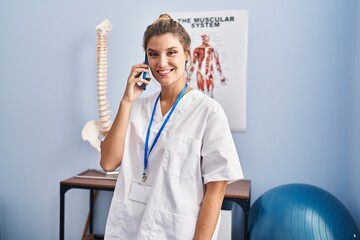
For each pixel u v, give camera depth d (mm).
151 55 1084
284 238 1427
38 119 2303
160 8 2080
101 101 1982
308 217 1426
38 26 2260
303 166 1948
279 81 1953
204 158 1091
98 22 2164
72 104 2238
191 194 1092
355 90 1798
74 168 2262
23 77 2307
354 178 1793
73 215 2303
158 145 1149
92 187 1802
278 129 1970
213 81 2012
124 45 2135
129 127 1228
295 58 1929
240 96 1983
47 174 2312
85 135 2029
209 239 1039
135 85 1185
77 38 2201
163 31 1047
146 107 1257
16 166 2363
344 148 1894
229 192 1681
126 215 1147
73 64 2219
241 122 1992
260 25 1961
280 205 1503
